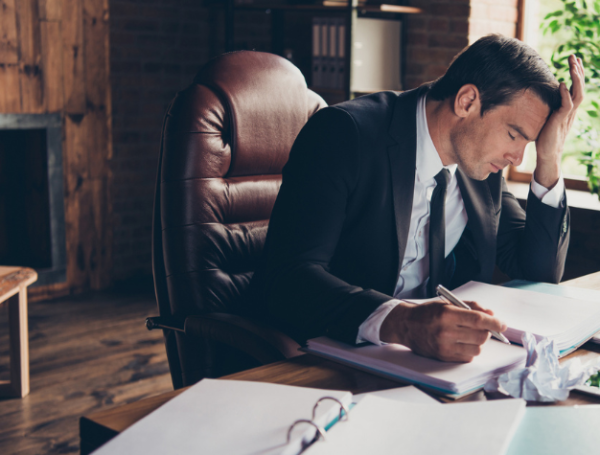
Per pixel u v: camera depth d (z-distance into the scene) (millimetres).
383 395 728
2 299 2061
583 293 1182
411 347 850
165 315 1349
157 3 3795
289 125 1491
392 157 1169
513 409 660
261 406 640
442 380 754
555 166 1283
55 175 3465
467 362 812
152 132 3898
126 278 3877
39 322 3148
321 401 645
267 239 1195
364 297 924
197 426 601
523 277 1386
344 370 826
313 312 951
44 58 3350
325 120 1178
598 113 2721
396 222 1171
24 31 3268
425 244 1308
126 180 3812
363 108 1210
